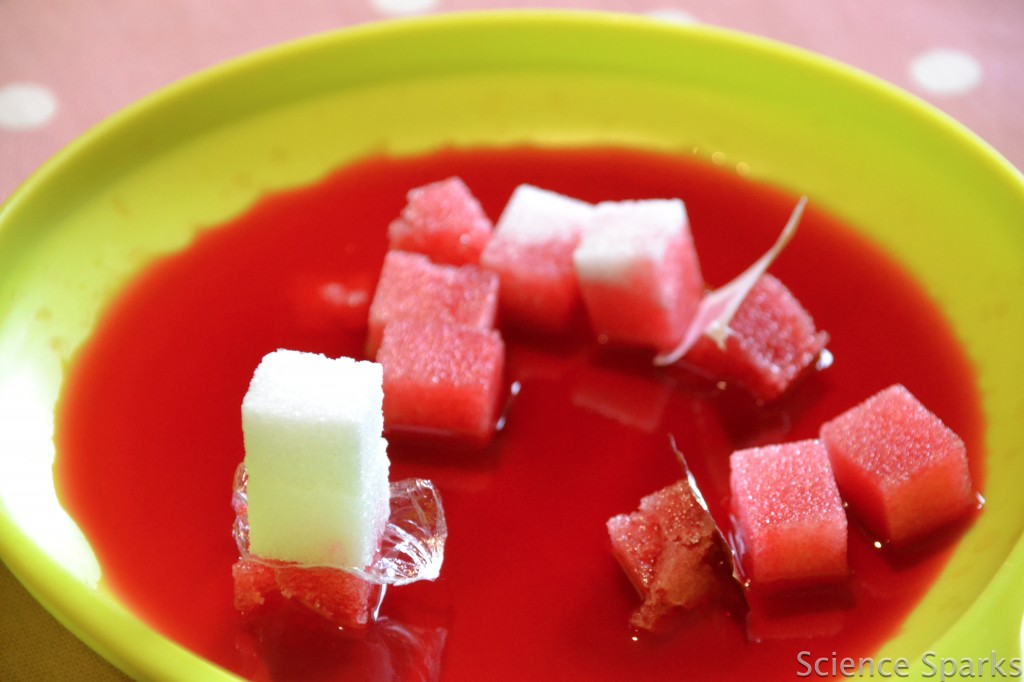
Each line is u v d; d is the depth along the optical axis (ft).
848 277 0.96
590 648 0.81
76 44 1.10
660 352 0.93
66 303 0.93
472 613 0.82
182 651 0.76
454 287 0.92
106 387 0.91
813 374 0.91
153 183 0.97
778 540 0.81
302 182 1.01
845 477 0.85
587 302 0.93
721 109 1.02
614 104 1.03
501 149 1.03
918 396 0.90
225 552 0.84
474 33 1.02
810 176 1.00
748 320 0.91
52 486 0.87
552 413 0.90
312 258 0.98
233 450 0.89
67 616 0.77
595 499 0.87
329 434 0.78
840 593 0.82
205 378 0.92
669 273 0.91
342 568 0.80
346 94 1.02
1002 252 0.92
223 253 0.98
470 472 0.88
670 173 1.02
